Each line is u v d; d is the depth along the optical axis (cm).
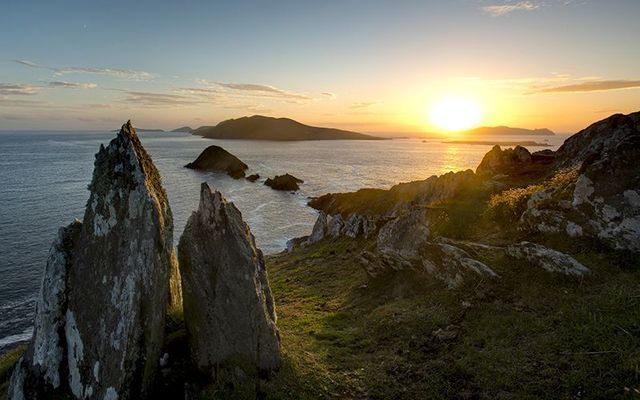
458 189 3484
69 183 10988
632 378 1049
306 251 4234
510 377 1180
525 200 2400
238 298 1306
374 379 1295
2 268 4644
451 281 1823
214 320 1295
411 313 1694
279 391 1227
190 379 1253
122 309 1165
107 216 1252
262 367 1303
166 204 1457
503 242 2123
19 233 6025
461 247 2027
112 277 1197
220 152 16225
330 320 1920
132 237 1212
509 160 3988
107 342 1159
